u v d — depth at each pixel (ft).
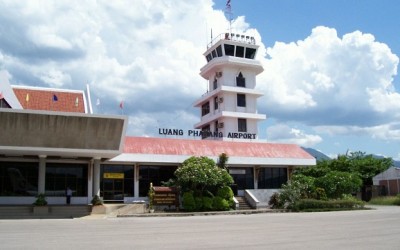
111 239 52.29
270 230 63.82
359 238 52.29
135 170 136.36
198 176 124.06
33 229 67.21
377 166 201.57
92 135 108.27
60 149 107.45
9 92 130.31
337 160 193.57
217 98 209.87
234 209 130.41
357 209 127.75
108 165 134.10
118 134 110.32
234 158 147.33
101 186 131.85
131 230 64.85
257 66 212.02
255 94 209.36
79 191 128.16
